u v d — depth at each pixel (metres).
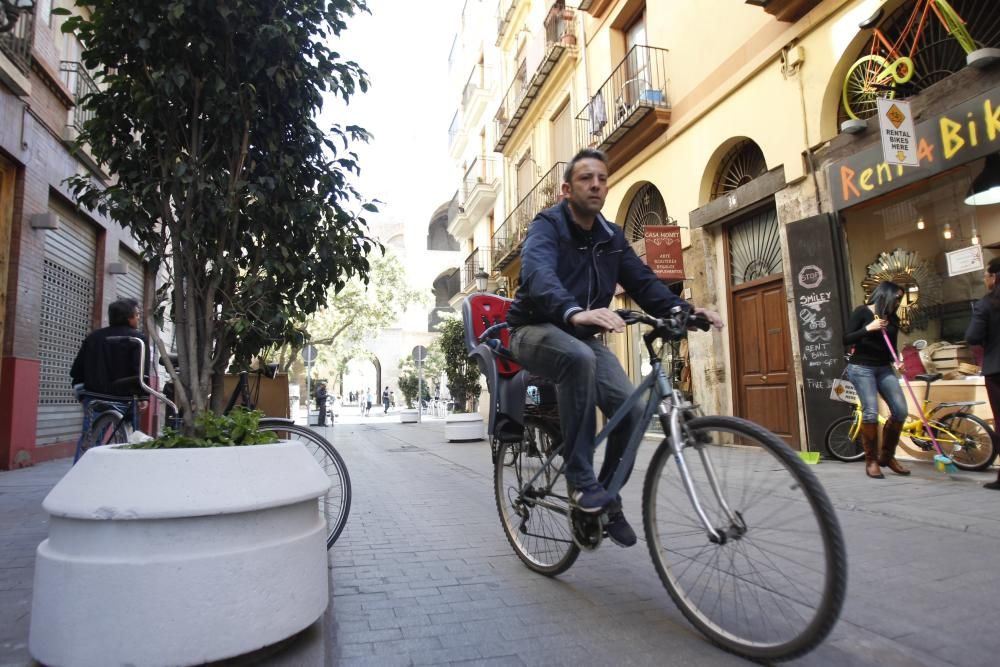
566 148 15.68
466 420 13.70
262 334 2.99
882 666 2.09
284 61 2.88
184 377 2.81
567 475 2.66
